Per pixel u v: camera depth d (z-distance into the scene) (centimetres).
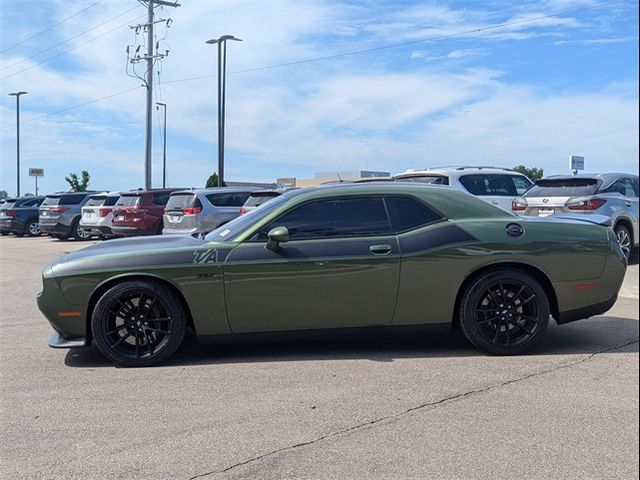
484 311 544
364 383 469
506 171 1194
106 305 514
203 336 527
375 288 530
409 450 354
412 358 538
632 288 920
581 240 556
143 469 335
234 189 1482
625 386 461
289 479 322
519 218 565
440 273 536
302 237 533
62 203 2234
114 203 1961
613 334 626
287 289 523
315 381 475
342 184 568
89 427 391
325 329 536
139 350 523
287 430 383
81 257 529
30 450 359
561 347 574
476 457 345
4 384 478
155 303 522
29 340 627
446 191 565
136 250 531
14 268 1355
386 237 537
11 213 2588
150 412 415
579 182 1089
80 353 570
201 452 354
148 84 3028
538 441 365
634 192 1155
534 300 544
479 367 510
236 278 519
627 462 339
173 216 1455
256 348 575
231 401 434
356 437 372
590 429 382
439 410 414
